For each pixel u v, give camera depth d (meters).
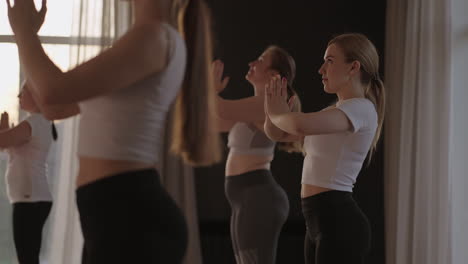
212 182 4.81
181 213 1.45
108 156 1.37
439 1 4.10
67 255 4.41
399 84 4.57
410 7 4.40
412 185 4.28
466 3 4.14
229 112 3.16
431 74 4.11
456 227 4.06
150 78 1.40
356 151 2.41
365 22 4.90
